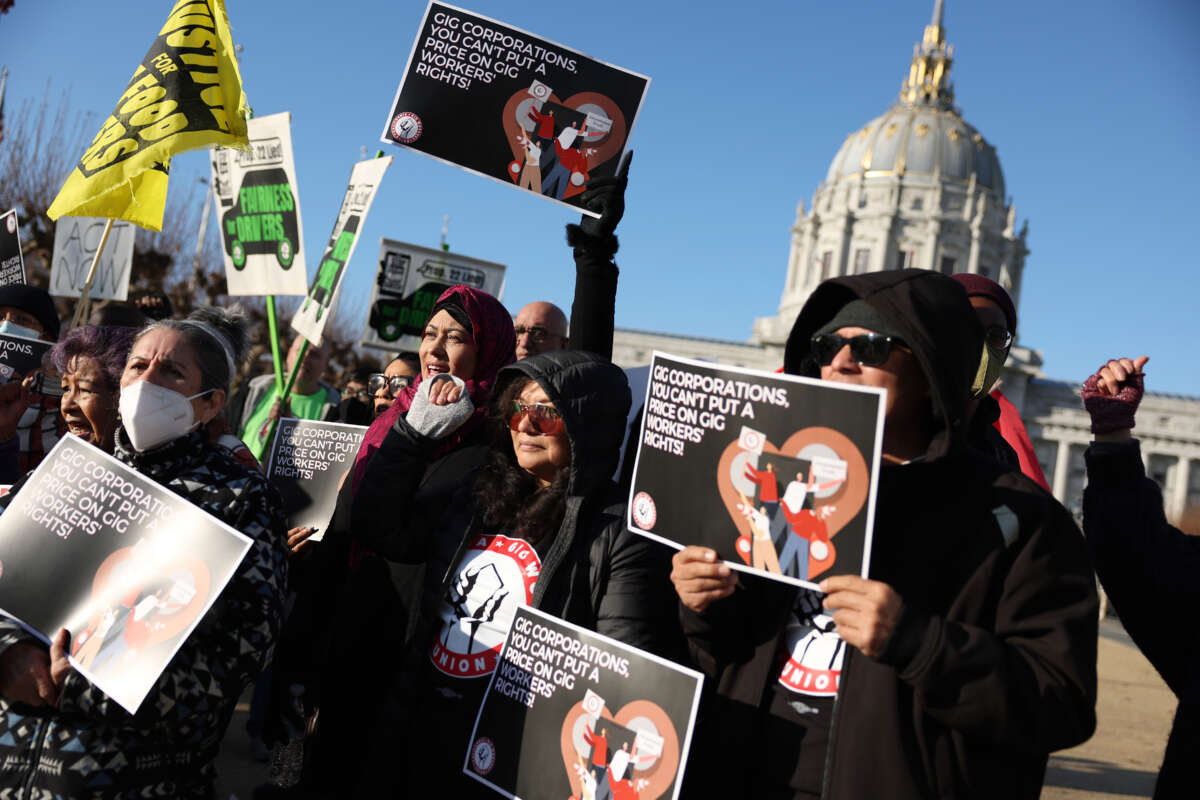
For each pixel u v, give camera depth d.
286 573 2.45
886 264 86.50
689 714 2.10
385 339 7.07
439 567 2.67
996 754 1.88
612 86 3.49
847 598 1.83
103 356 2.83
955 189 87.75
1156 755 9.09
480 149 3.46
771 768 2.06
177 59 3.82
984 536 1.94
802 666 2.09
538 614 2.35
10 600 2.27
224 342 2.55
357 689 2.89
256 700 5.39
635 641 2.37
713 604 2.12
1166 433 75.56
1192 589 2.61
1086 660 1.83
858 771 1.88
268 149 4.93
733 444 2.05
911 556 1.99
